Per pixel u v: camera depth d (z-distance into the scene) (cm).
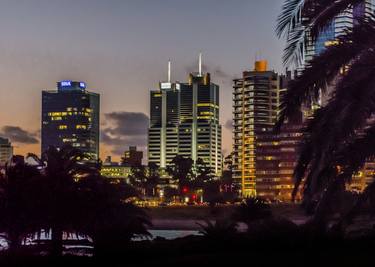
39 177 3331
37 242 3534
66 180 3375
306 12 1917
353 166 1980
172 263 2430
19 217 3284
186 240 3325
